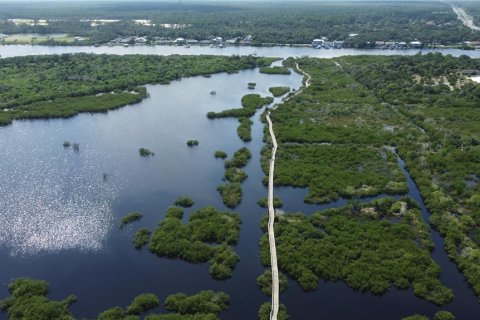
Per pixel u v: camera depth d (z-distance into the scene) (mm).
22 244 75125
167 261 72438
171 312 61875
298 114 140000
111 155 111250
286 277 68438
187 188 95562
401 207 85500
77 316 60969
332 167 103062
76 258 72312
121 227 80625
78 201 89000
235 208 87875
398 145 115250
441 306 62875
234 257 71812
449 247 73375
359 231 77562
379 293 64938
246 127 129875
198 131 129000
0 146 115938
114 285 66938
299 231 78312
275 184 96312
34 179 97688
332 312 62188
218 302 63062
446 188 92938
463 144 113812
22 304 61906
